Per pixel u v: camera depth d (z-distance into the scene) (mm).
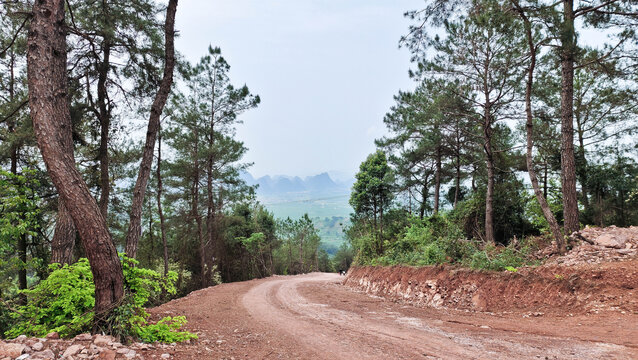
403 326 8586
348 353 6254
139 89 14430
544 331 7051
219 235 34500
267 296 16188
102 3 12570
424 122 22172
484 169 23672
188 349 5898
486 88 17016
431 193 30938
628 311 7199
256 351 6348
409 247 18719
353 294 16859
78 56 13273
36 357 4027
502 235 17734
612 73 14148
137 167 23297
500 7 11016
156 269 28875
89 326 5613
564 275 9148
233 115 27547
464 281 11523
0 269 11383
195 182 26969
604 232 10883
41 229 16859
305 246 67250
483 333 7340
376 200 27094
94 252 5543
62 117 5824
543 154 20781
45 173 16562
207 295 16422
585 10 12438
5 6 10852
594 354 5340
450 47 17031
